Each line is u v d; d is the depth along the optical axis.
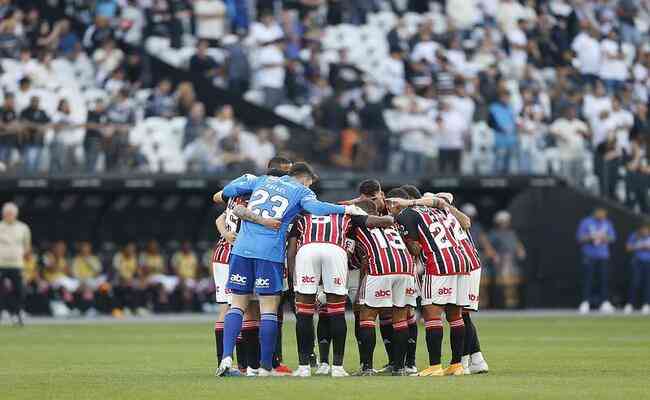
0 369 55.22
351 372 54.12
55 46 120.56
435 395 41.94
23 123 110.38
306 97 125.75
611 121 129.75
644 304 118.62
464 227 52.84
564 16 145.00
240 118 122.50
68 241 115.69
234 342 49.69
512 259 119.94
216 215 118.12
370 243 51.25
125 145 112.56
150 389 44.59
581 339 77.12
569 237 121.75
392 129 124.50
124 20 127.75
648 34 151.50
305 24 133.75
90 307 111.62
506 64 138.25
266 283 49.50
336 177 115.12
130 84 119.44
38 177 110.25
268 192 50.00
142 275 113.25
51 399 41.62
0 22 120.12
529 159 119.81
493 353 65.12
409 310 53.66
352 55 134.75
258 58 125.31
